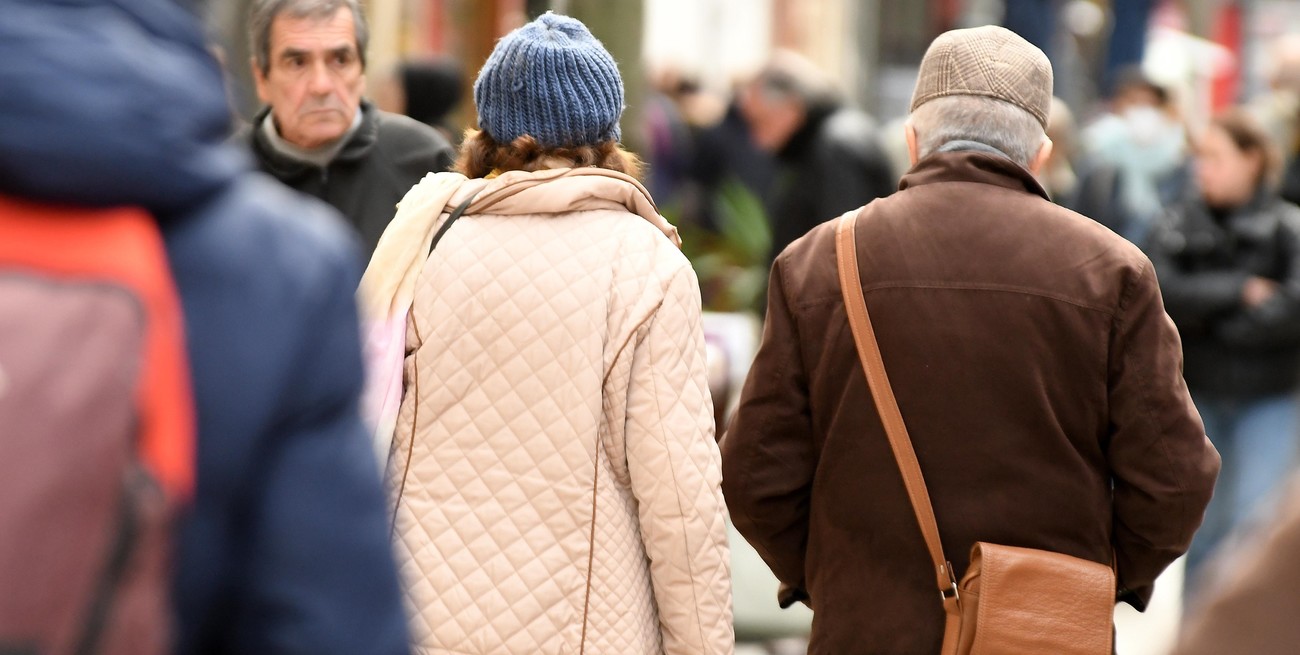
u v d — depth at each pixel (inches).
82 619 194.5
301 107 579.5
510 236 424.8
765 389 466.6
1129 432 439.2
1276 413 882.1
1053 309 437.4
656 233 431.5
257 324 224.4
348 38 581.9
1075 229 445.1
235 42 975.0
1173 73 2699.3
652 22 2738.7
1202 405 897.5
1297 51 1107.9
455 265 425.4
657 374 419.2
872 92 2751.0
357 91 590.9
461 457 418.0
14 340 199.9
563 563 412.2
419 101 907.4
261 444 224.7
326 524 227.6
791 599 502.0
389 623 233.9
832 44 2635.3
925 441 443.5
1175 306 890.7
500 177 430.9
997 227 445.4
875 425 449.1
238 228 227.6
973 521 440.8
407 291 427.5
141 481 203.0
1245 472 888.3
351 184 597.0
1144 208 1302.9
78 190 210.4
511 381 416.2
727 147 1868.8
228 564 223.5
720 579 424.5
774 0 2758.4
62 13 211.5
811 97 1183.6
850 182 1179.9
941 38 469.4
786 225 1210.0
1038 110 462.9
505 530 412.8
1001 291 440.1
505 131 438.3
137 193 215.3
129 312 208.1
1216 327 885.2
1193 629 236.1
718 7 2805.1
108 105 208.8
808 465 470.0
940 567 440.5
